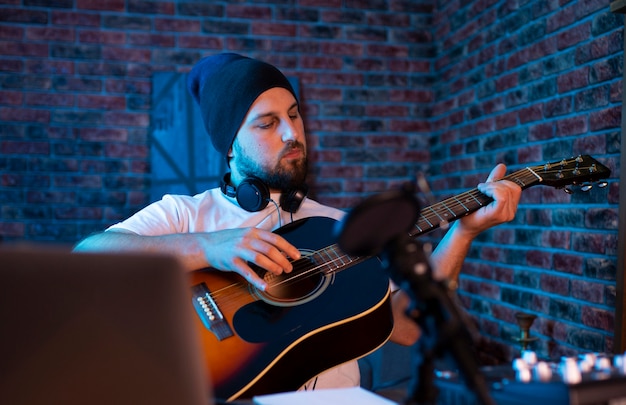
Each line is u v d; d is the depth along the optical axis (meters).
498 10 2.82
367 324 1.30
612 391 0.69
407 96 3.51
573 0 2.28
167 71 3.29
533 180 1.42
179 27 3.31
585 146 2.21
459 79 3.21
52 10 3.20
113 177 3.25
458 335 0.64
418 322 0.67
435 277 0.67
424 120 3.53
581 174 1.46
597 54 2.14
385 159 3.49
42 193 3.19
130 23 3.27
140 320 0.59
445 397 0.80
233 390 1.19
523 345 2.27
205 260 1.36
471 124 3.08
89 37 3.23
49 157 3.20
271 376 1.21
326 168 3.43
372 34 3.47
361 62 3.46
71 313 0.57
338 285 1.35
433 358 0.66
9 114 3.16
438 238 3.24
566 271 2.30
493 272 2.84
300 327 1.26
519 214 2.63
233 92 1.60
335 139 3.44
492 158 2.87
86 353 0.58
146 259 0.59
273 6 3.38
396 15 3.50
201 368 0.61
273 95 1.59
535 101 2.53
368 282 1.37
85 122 3.23
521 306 2.61
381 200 0.64
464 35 3.15
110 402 0.58
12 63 3.16
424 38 3.52
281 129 1.58
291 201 1.60
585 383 0.69
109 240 1.45
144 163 3.28
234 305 1.31
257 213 1.61
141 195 3.28
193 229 1.60
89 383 0.58
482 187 1.36
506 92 2.75
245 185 1.57
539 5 2.50
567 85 2.32
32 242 3.17
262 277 1.37
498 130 2.82
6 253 0.57
